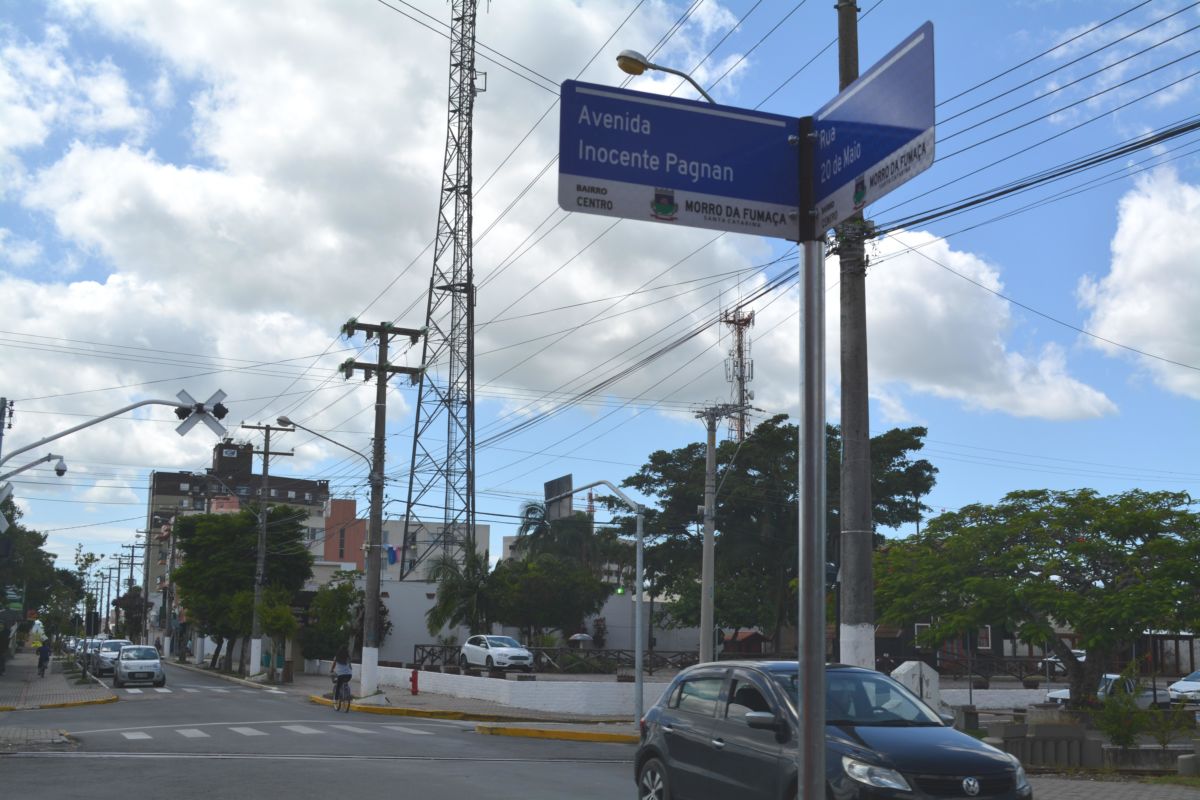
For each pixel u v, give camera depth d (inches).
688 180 214.5
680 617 2573.8
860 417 539.8
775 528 2461.9
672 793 421.4
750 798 374.0
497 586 2123.5
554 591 2514.8
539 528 3083.2
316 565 3243.1
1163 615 901.2
